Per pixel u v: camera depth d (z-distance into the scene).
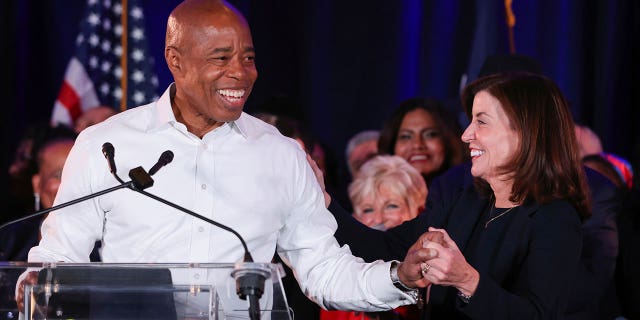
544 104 3.38
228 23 3.03
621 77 6.45
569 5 6.57
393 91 7.07
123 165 3.14
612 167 5.01
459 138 5.33
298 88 7.13
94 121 5.85
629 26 6.48
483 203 3.55
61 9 7.29
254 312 2.52
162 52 7.15
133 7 6.89
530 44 6.62
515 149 3.36
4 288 2.60
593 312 3.87
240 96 3.06
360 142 6.00
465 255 3.48
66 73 6.83
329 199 3.80
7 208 5.34
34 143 5.30
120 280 2.56
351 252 3.73
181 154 3.17
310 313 4.20
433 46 6.97
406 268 3.06
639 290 4.54
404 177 4.58
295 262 3.37
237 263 2.55
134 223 3.12
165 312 2.55
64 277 2.58
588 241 3.97
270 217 3.22
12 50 7.14
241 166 3.21
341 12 7.12
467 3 6.96
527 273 3.26
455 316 3.41
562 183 3.34
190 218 3.14
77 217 3.13
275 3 7.12
